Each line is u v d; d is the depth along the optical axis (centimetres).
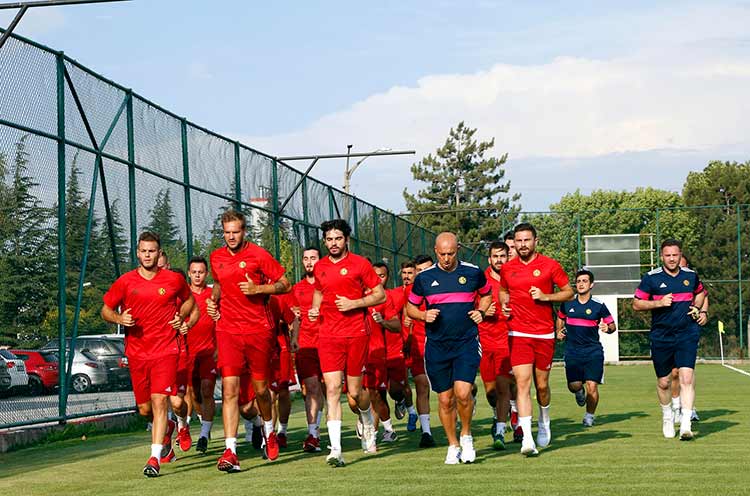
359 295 833
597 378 1134
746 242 4038
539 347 870
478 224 6819
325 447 974
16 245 1049
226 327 820
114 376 1256
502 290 884
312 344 932
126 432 1242
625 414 1296
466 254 3825
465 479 709
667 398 988
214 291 827
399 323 955
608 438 984
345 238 830
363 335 834
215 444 1035
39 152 1093
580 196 7044
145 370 804
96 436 1162
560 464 785
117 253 1284
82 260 1195
